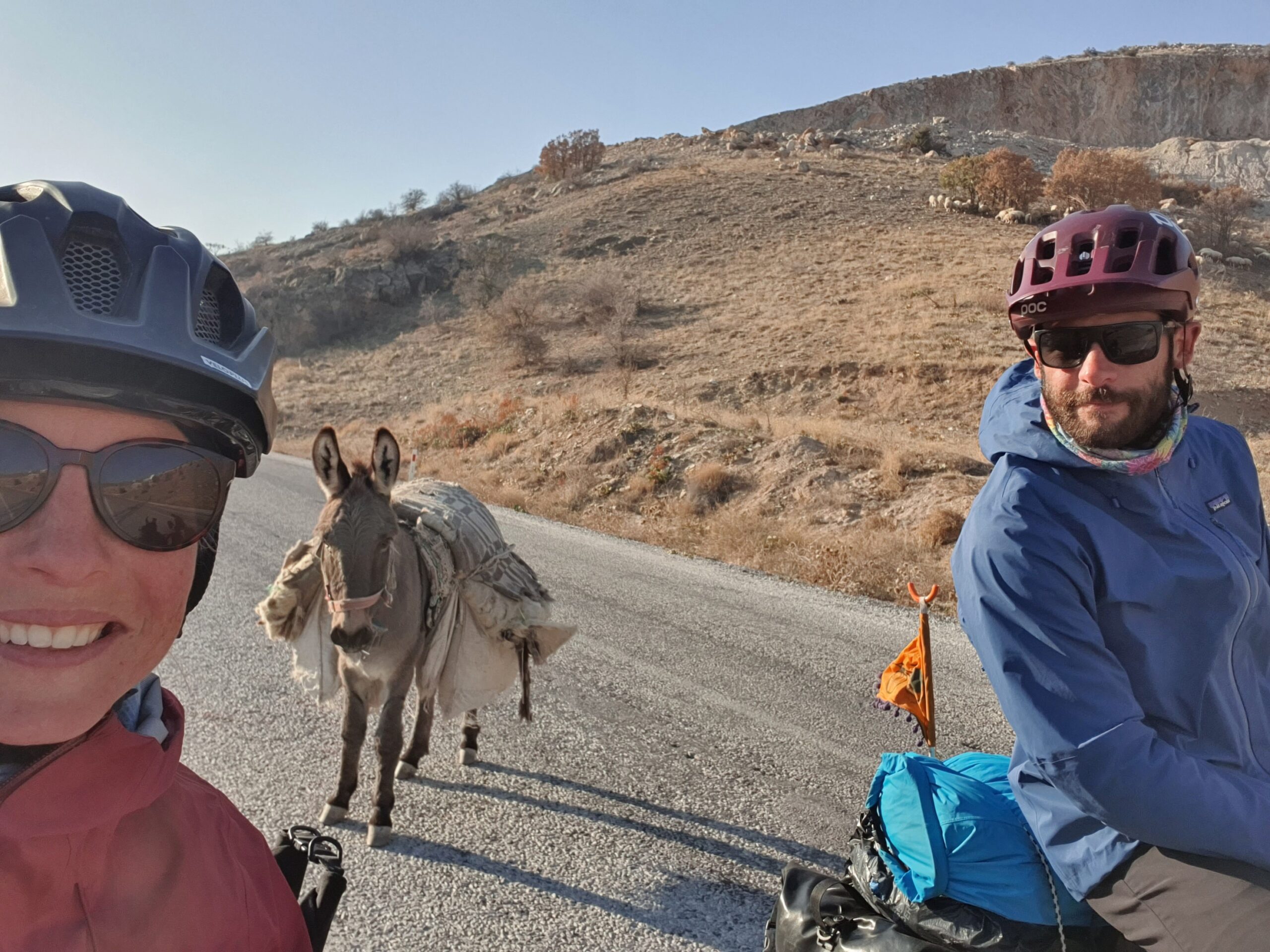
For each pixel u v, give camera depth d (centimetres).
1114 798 157
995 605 174
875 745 554
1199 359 2730
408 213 8069
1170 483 181
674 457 1841
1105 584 172
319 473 381
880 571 1086
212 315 116
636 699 630
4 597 91
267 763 497
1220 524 188
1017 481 179
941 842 196
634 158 8438
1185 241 174
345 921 352
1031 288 176
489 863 402
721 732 571
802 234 5091
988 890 191
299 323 5106
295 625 449
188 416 102
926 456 1577
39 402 93
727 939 350
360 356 4641
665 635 799
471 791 479
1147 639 173
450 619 441
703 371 3053
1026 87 13575
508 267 5341
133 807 98
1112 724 160
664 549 1306
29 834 90
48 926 93
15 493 91
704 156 7919
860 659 743
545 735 562
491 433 2452
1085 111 13575
